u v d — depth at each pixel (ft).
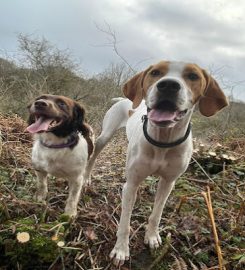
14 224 1.85
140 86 1.95
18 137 3.40
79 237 1.97
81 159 2.25
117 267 1.91
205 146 3.71
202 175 3.23
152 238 2.10
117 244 1.97
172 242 2.14
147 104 1.70
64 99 2.25
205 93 1.89
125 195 1.96
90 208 2.35
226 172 3.18
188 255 2.07
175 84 1.60
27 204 2.11
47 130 2.09
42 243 1.74
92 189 2.63
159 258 1.98
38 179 2.33
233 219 2.40
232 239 2.20
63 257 1.82
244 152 3.82
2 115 4.14
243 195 2.80
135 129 2.08
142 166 1.90
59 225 1.88
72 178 2.25
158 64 1.81
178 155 1.89
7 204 2.07
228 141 4.33
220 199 2.72
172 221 2.32
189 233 2.21
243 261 1.95
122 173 3.04
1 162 2.78
